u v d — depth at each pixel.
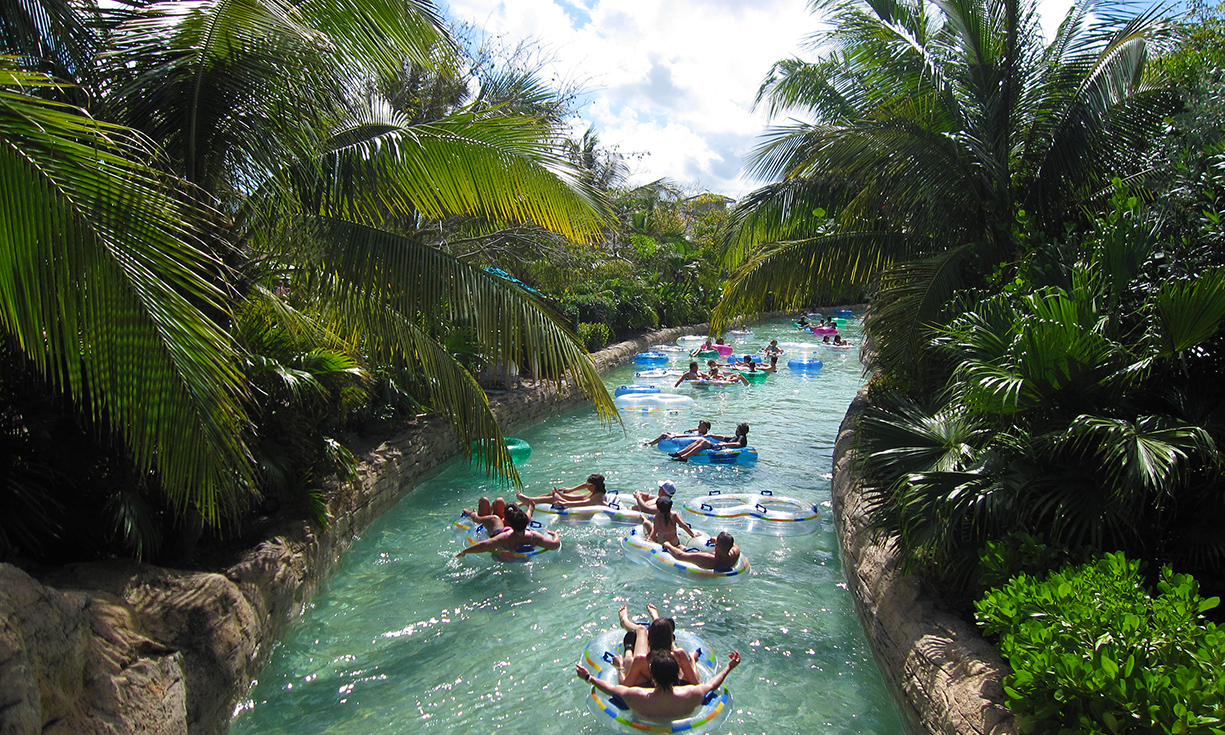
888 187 10.28
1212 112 6.92
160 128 5.98
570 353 6.75
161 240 4.27
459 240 14.09
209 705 5.16
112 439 5.81
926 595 6.25
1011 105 10.37
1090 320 5.64
